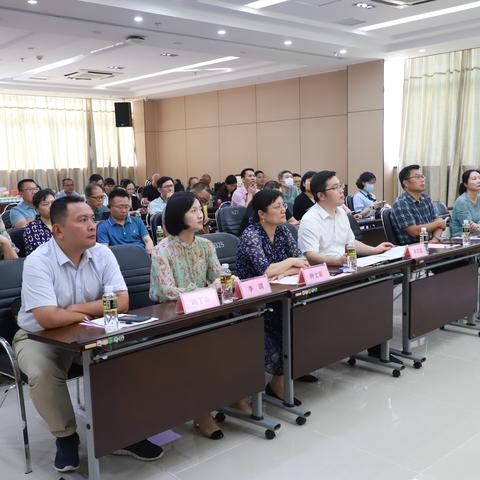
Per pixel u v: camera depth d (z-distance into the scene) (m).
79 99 13.55
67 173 13.48
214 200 9.09
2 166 12.54
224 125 12.75
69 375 2.46
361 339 3.33
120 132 14.31
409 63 9.52
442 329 4.48
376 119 9.60
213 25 6.86
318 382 3.46
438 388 3.33
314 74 10.84
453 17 7.55
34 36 7.82
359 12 7.18
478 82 8.84
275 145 11.77
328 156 10.83
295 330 2.93
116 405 2.21
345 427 2.85
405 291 3.65
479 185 4.88
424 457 2.54
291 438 2.75
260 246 3.18
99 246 2.65
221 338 2.61
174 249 2.85
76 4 5.76
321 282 2.92
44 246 2.49
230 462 2.54
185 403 2.46
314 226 3.59
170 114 13.95
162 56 9.46
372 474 2.41
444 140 9.29
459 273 4.07
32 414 3.09
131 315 2.39
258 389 2.81
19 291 2.81
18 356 2.46
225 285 2.62
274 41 7.86
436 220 4.45
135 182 14.58
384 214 4.53
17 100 12.64
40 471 2.50
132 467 2.52
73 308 2.42
